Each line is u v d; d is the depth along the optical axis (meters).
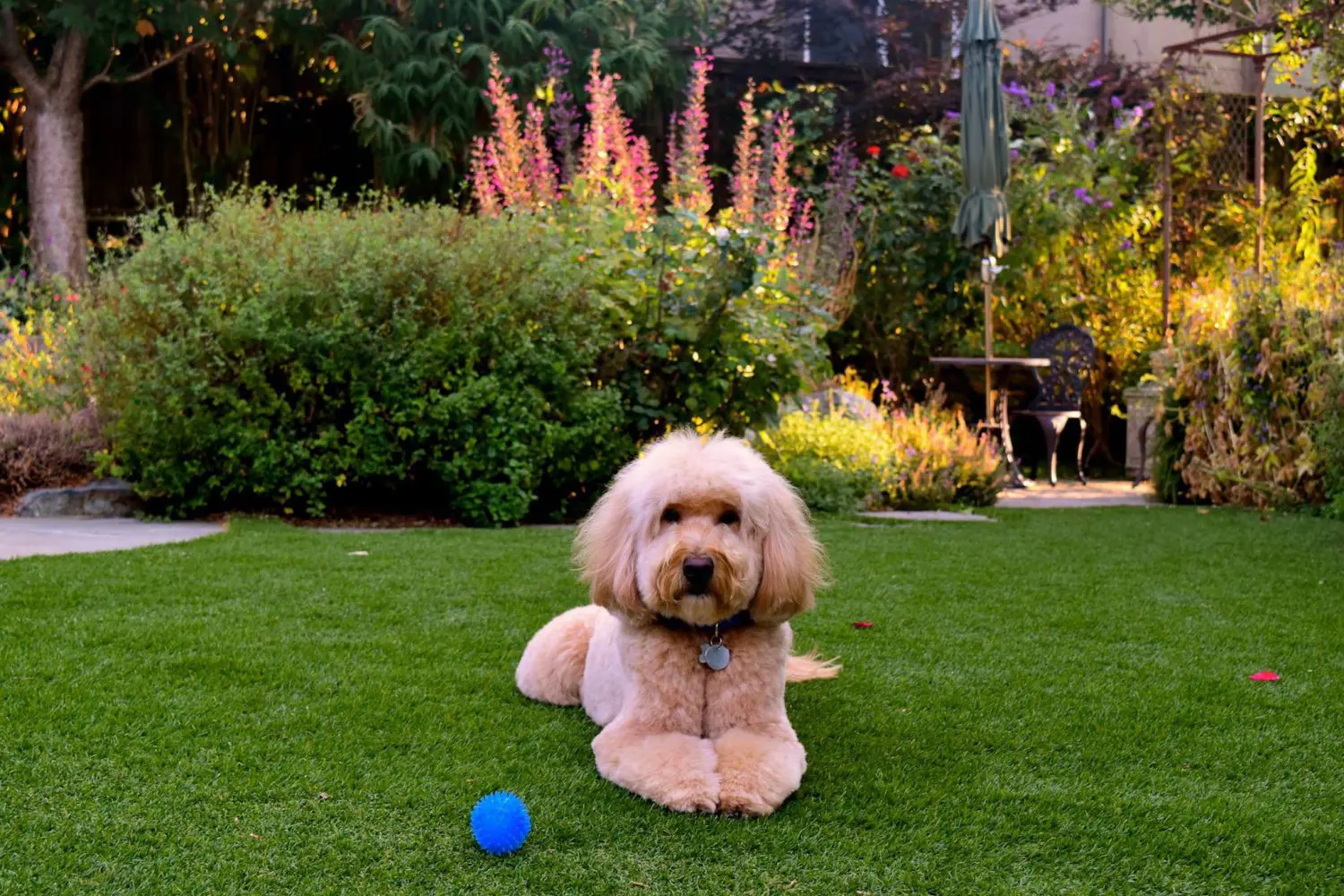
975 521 7.00
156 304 6.19
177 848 2.22
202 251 6.33
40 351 7.58
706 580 2.54
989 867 2.23
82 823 2.32
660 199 10.69
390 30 9.92
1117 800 2.56
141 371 6.15
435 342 6.33
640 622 2.71
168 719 2.92
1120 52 12.91
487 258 6.59
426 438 6.48
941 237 10.20
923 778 2.68
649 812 2.44
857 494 7.50
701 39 11.54
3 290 8.70
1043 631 4.14
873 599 4.62
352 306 6.24
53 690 3.11
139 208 10.73
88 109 10.65
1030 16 12.51
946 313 10.37
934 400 9.66
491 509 6.38
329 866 2.16
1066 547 5.95
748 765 2.50
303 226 6.65
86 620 3.86
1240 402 7.99
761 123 10.65
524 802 2.47
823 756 2.82
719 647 2.69
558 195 8.44
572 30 10.51
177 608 4.08
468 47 10.16
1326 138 12.25
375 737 2.85
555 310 6.63
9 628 3.72
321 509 6.39
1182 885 2.17
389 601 4.32
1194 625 4.25
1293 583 5.05
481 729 2.94
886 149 11.26
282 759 2.69
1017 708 3.22
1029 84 11.46
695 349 6.98
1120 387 10.77
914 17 11.77
